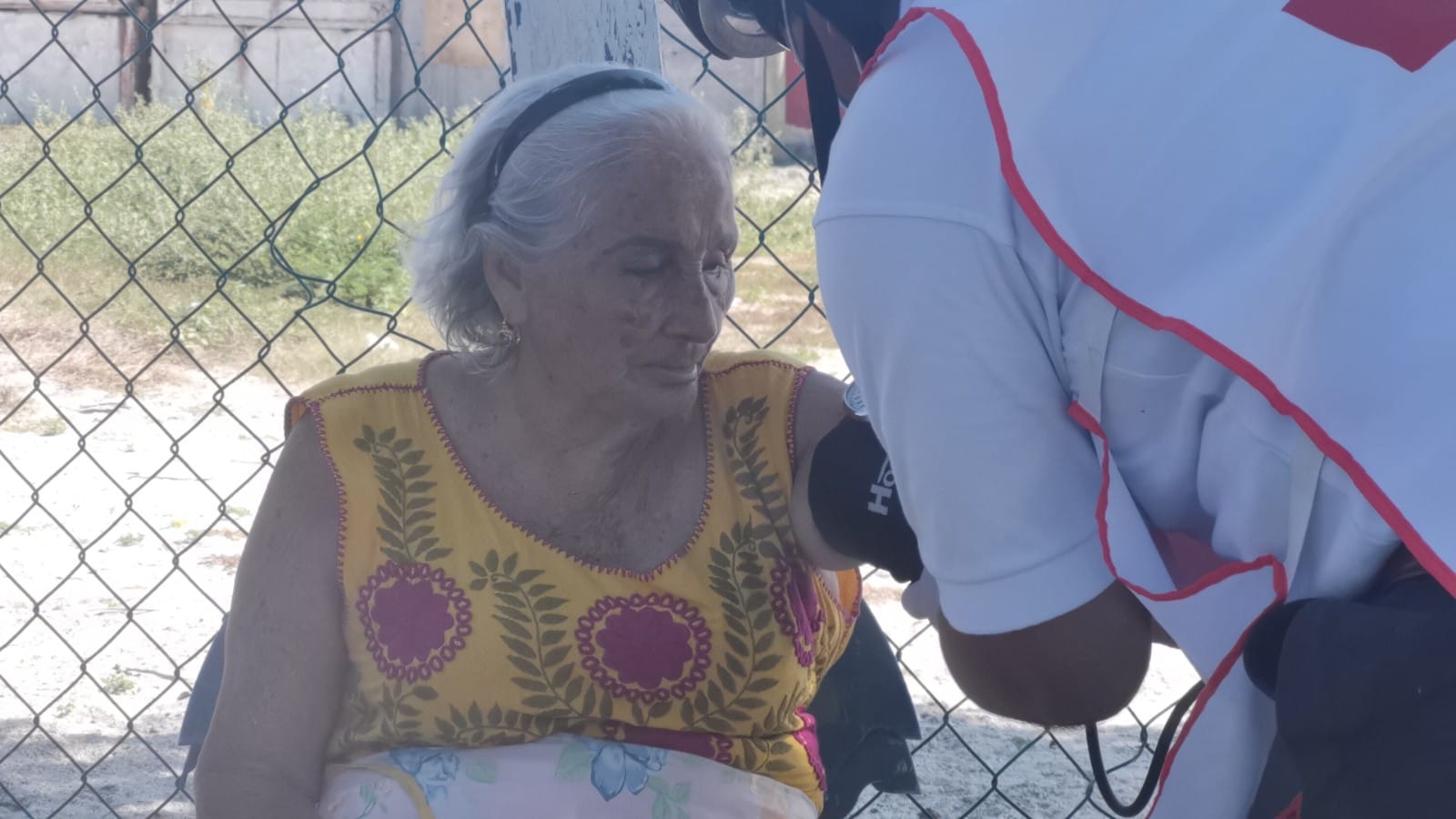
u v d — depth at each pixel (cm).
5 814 319
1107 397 129
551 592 174
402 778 173
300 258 877
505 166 167
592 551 177
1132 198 121
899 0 142
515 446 176
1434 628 111
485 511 176
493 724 174
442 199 176
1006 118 124
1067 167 123
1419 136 113
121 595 454
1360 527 116
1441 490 109
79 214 923
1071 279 127
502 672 173
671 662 175
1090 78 124
